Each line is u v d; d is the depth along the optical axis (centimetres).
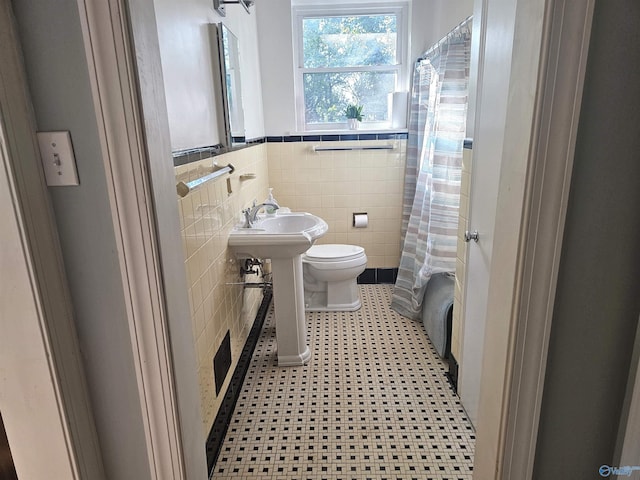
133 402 102
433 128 281
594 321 94
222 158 207
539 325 93
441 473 164
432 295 269
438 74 266
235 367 220
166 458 105
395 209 361
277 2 326
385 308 319
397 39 348
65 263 92
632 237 90
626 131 84
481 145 166
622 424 98
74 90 83
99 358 98
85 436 99
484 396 113
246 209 243
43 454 97
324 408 204
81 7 76
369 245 369
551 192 86
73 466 98
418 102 321
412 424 191
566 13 77
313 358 250
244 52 270
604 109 83
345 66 353
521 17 87
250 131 287
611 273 92
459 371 205
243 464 171
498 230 102
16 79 80
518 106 89
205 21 187
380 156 350
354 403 207
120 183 86
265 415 200
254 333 271
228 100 212
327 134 347
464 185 193
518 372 97
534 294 92
